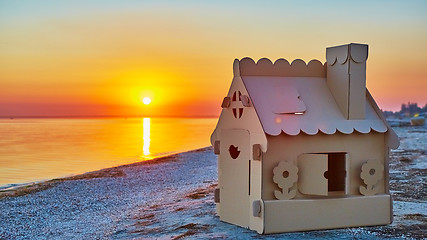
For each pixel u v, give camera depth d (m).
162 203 5.45
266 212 3.65
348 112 3.87
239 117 3.94
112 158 14.41
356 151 3.87
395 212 4.38
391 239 3.59
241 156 3.90
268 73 3.95
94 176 8.54
